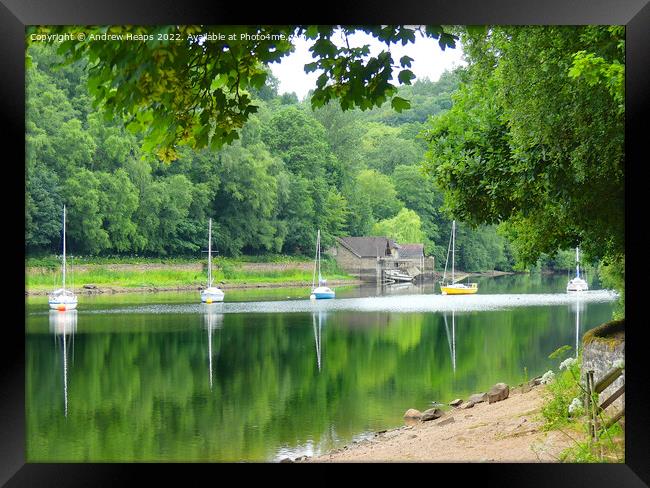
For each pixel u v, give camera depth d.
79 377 23.67
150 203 56.28
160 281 55.56
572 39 9.33
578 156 9.32
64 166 52.66
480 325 32.34
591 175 9.66
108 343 29.52
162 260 56.56
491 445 9.45
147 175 56.00
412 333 31.16
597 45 8.95
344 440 14.45
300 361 25.55
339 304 45.50
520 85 10.05
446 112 13.90
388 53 6.10
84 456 14.92
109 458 14.68
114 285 52.88
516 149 10.91
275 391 20.61
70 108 53.28
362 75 6.11
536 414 10.77
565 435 8.96
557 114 9.68
